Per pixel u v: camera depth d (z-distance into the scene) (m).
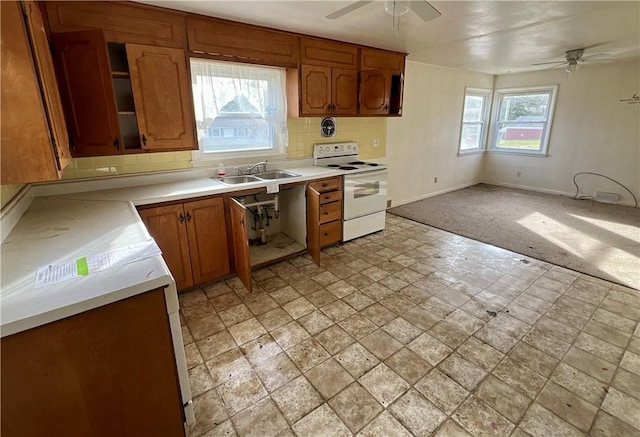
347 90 3.56
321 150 3.89
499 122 6.56
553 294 2.68
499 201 5.55
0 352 0.95
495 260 3.34
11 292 1.08
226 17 2.55
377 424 1.55
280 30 2.92
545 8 2.44
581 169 5.65
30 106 1.25
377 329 2.25
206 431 1.52
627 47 3.78
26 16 1.23
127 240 1.54
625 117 5.07
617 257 3.36
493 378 1.82
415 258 3.40
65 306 1.01
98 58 2.08
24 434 1.05
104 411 1.18
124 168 2.65
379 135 4.63
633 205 5.19
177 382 1.35
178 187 2.65
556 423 1.54
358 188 3.69
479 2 2.30
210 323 2.33
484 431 1.51
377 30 2.99
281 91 3.30
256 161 3.36
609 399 1.67
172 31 2.39
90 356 1.10
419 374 1.85
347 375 1.85
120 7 2.18
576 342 2.10
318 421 1.57
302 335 2.20
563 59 4.55
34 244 1.49
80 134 2.17
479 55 4.26
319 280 2.95
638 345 2.06
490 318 2.37
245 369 1.90
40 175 1.31
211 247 2.72
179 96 2.49
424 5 1.91
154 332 1.22
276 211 3.56
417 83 4.96
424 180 5.67
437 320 2.35
